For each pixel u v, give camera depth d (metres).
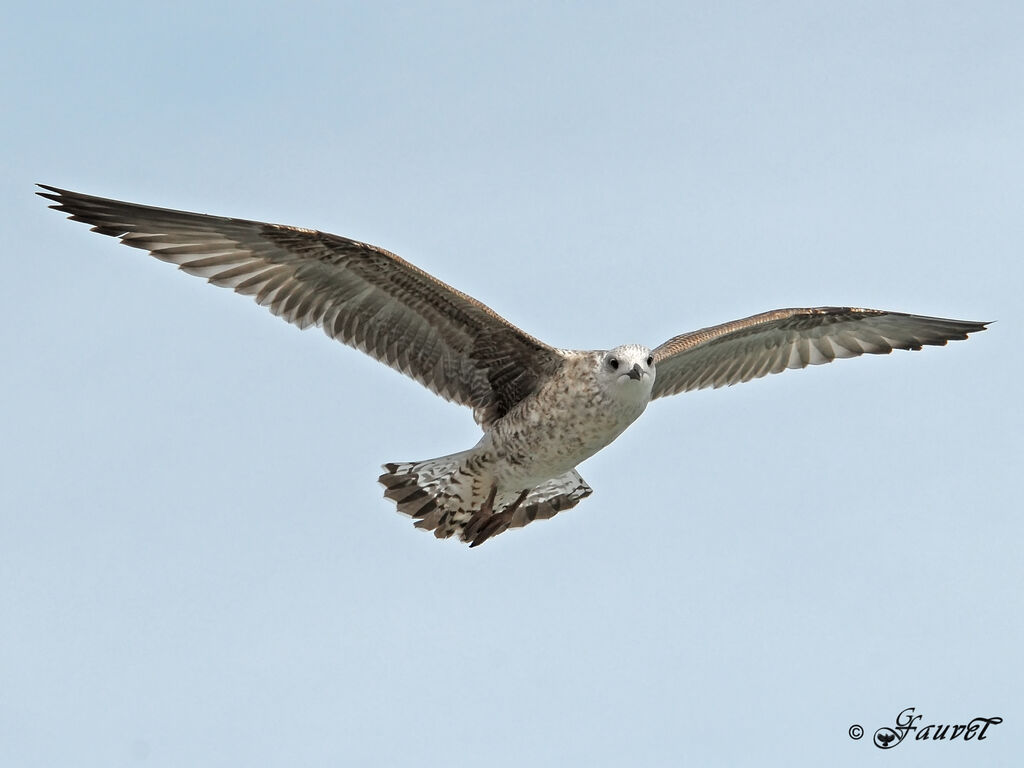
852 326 18.08
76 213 13.42
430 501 15.78
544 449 15.04
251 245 13.97
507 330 14.95
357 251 13.97
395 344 15.10
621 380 14.45
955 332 18.14
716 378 17.94
